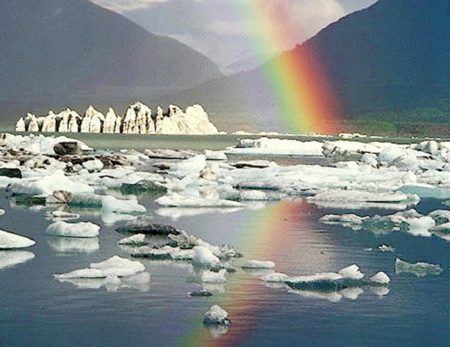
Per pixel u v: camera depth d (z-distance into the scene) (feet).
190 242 118.83
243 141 559.79
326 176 276.00
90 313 79.15
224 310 80.33
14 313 78.79
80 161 314.96
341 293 90.58
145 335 72.13
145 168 329.72
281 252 118.83
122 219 156.15
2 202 186.09
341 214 175.83
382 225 153.58
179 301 84.69
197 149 633.61
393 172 315.78
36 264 104.22
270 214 171.53
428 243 130.82
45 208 175.42
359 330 75.05
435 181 278.46
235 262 110.22
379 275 96.43
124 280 94.94
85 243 122.83
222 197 210.38
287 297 87.66
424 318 79.66
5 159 313.12
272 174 279.08
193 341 70.54
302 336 72.74
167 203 184.24
